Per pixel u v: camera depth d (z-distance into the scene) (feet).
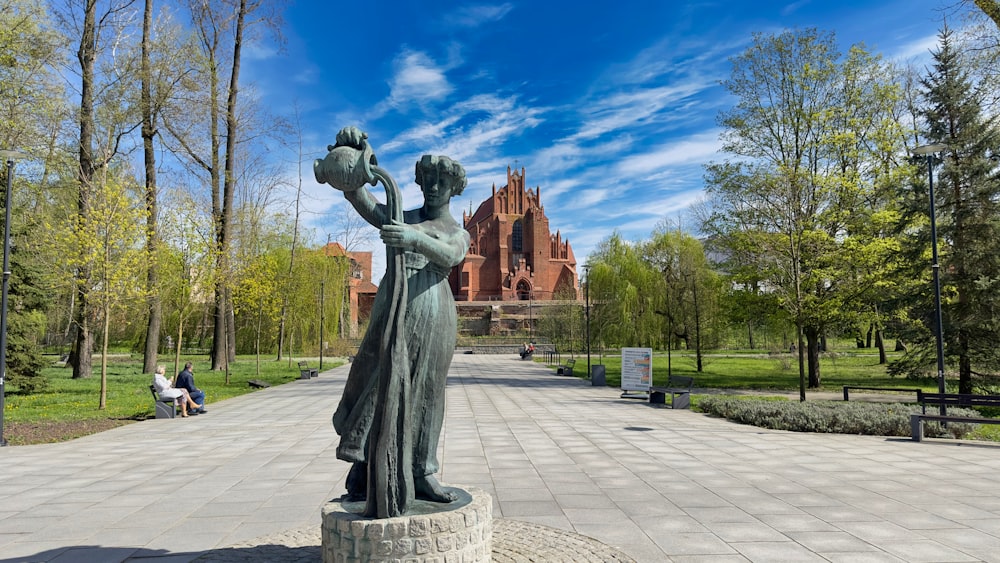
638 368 57.11
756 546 15.89
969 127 57.26
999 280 53.01
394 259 12.22
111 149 71.92
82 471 25.59
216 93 84.07
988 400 37.65
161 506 19.99
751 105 77.77
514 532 16.67
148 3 72.33
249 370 99.30
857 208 71.26
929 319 57.88
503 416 43.98
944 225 57.72
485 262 276.82
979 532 17.10
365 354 12.78
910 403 48.91
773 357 114.73
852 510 19.39
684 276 100.12
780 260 66.49
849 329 73.10
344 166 12.33
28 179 73.72
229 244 74.59
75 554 15.38
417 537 11.21
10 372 57.82
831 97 76.23
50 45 65.26
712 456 28.73
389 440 11.56
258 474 24.85
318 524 17.85
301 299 127.34
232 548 15.48
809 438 34.55
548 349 171.63
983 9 45.91
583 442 32.63
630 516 18.65
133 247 52.06
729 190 75.66
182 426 39.50
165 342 153.38
